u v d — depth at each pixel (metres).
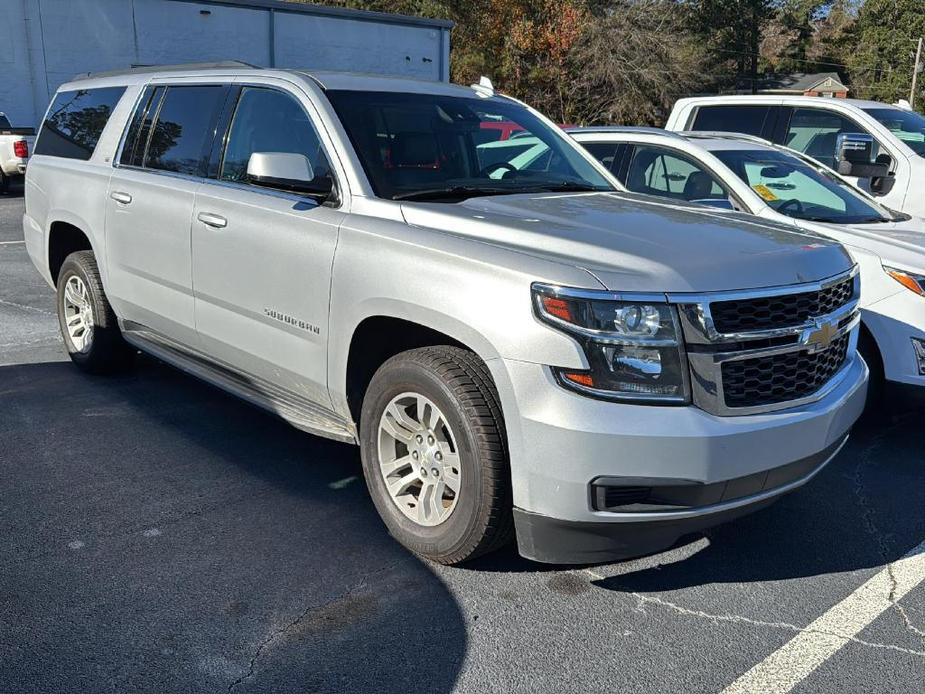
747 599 3.66
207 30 24.59
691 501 3.30
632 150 7.33
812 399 3.64
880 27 73.12
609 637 3.34
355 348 4.03
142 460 4.80
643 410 3.20
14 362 6.55
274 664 3.09
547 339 3.22
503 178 4.74
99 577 3.59
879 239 5.68
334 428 4.34
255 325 4.55
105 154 5.83
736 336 3.33
